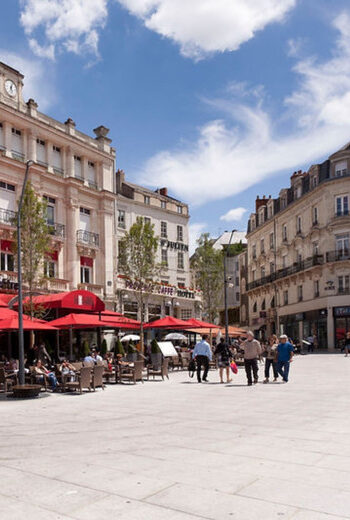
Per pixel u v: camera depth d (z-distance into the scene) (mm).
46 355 19547
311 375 18828
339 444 6922
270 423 8742
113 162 35406
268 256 55844
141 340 25484
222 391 14234
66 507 4527
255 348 15820
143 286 31188
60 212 30766
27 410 11516
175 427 8586
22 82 29078
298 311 48531
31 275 21484
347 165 43094
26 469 5836
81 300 19922
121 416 10086
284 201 52719
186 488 5012
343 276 42594
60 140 31062
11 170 27703
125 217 39000
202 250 42844
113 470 5719
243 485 5086
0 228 26516
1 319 16938
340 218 42438
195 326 25000
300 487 5000
